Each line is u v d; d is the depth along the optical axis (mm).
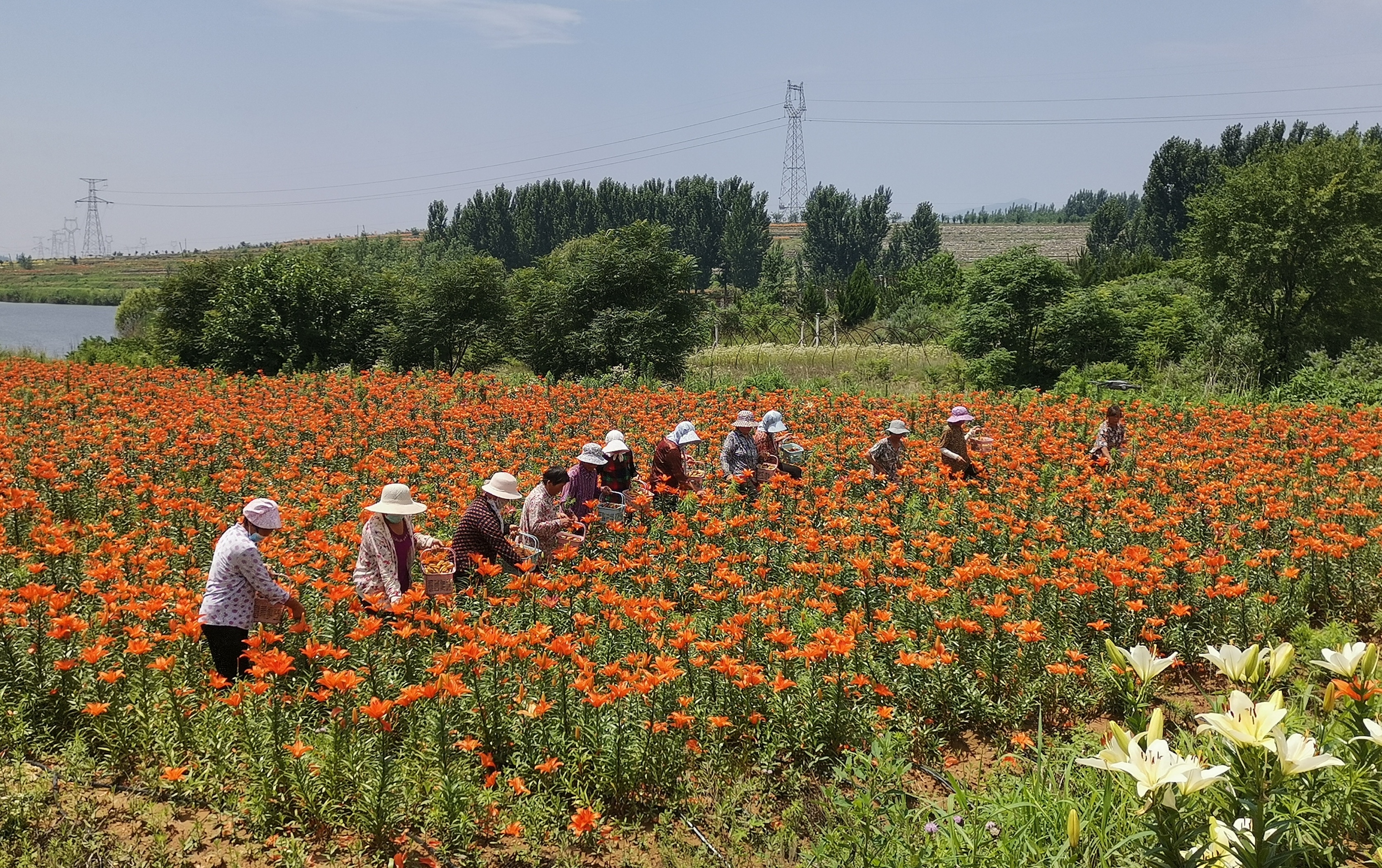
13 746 5363
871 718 5828
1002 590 7414
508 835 4934
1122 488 11039
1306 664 6762
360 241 119500
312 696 5664
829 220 104750
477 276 33438
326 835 4828
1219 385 27328
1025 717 6305
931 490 10922
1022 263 30312
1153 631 6551
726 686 6082
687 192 103500
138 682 5594
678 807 5289
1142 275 54781
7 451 11375
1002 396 22406
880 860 4254
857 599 7766
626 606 6270
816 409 17781
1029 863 4027
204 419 15594
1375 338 32688
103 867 4445
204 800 5074
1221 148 88500
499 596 7637
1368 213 31562
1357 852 3855
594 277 31312
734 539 9578
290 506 9844
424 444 13523
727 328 49062
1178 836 3234
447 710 5289
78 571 7727
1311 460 12430
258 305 33281
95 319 97875
